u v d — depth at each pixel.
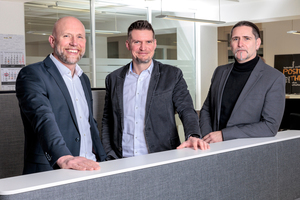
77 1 7.27
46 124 1.66
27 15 6.57
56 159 1.51
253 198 1.81
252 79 2.38
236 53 2.43
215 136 2.23
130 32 2.35
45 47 6.85
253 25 2.43
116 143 2.46
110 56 7.88
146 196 1.40
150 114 2.36
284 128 6.01
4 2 6.16
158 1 8.49
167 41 9.09
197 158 1.57
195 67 9.74
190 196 1.54
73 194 1.21
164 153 1.62
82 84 2.18
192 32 9.65
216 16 9.17
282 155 1.98
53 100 1.91
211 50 9.97
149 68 2.41
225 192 1.68
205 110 2.73
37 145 1.89
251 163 1.80
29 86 1.82
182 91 2.42
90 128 2.18
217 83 2.61
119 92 2.46
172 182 1.48
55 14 6.95
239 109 2.37
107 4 7.77
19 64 6.39
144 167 1.39
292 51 11.84
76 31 2.02
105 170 1.32
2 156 2.60
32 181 1.19
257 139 1.98
